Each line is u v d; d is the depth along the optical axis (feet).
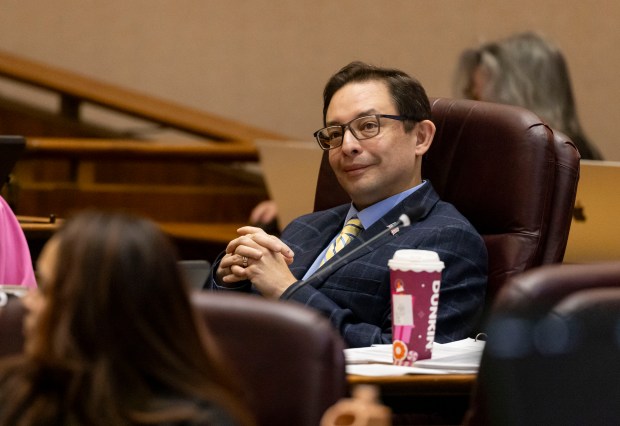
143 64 44.52
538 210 19.76
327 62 44.16
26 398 9.31
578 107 43.06
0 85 44.19
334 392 11.28
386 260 19.40
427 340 15.01
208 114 43.14
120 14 44.39
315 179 24.85
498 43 29.27
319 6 44.09
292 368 11.34
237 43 44.42
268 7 44.29
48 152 37.73
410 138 20.49
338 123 20.43
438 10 43.42
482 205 20.40
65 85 42.37
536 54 28.86
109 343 9.25
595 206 21.50
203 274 22.53
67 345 9.23
